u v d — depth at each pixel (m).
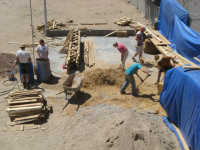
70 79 9.05
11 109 7.61
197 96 6.26
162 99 8.04
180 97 7.16
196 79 6.61
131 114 7.44
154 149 6.19
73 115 7.99
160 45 12.89
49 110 8.20
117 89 9.61
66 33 16.36
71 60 11.17
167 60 9.11
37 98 8.13
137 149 6.13
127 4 25.14
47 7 22.73
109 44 14.91
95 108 8.30
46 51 9.85
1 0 24.09
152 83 10.11
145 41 13.61
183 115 6.95
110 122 7.23
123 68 10.91
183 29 12.02
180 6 13.03
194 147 6.18
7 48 13.59
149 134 6.49
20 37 15.47
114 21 19.30
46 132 7.24
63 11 21.86
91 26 17.81
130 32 16.64
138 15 21.38
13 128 7.35
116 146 6.38
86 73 10.49
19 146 6.68
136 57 12.96
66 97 8.84
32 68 9.84
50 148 6.64
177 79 7.39
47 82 10.17
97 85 9.78
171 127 7.31
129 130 6.55
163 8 15.14
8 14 20.34
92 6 23.88
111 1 25.91
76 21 19.14
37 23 18.38
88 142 6.79
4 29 16.88
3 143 6.76
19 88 9.65
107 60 12.52
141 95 9.19
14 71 10.91
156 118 7.74
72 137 7.03
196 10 11.56
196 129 6.03
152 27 17.78
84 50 13.28
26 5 22.98
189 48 11.13
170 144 6.60
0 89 9.51
